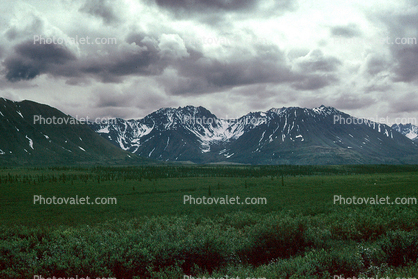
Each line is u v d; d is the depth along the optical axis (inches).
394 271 395.5
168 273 446.3
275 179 6909.5
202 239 540.7
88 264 454.0
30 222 2065.7
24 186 5821.9
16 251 552.1
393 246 454.3
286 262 447.5
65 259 475.8
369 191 3075.8
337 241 654.5
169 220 1165.7
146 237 593.6
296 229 619.8
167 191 4854.8
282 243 575.5
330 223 858.8
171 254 501.4
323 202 2194.9
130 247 510.3
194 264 478.3
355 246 576.7
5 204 3469.5
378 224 734.5
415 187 3166.8
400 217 826.8
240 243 597.6
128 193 4601.4
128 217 2114.9
